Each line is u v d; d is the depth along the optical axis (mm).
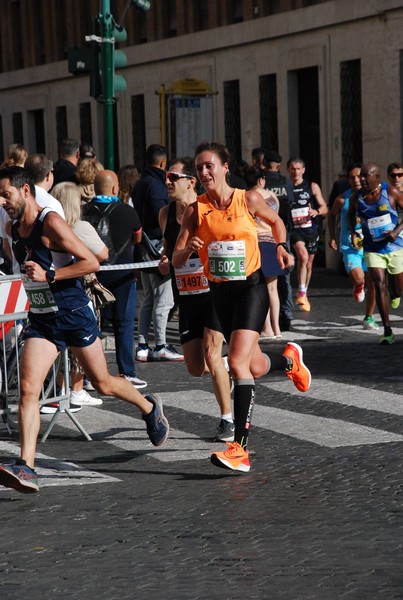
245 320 13211
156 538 10805
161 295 21656
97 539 10820
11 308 15758
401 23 44000
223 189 13211
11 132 69875
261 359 14227
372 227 22906
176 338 24891
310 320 26781
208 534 10891
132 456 14227
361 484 12578
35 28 67188
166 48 56594
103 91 27141
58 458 14172
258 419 16031
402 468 13234
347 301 30750
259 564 9977
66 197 16969
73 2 63812
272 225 13508
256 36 51250
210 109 41406
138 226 18953
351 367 20156
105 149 27250
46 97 66188
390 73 44844
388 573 9664
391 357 21156
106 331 25750
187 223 13328
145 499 12203
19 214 12641
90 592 9398
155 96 57625
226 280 13227
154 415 13969
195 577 9688
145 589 9438
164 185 21953
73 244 12547
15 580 9727
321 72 48250
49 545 10656
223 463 12961
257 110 51844
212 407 17109
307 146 50656
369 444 14477
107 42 27031
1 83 70125
